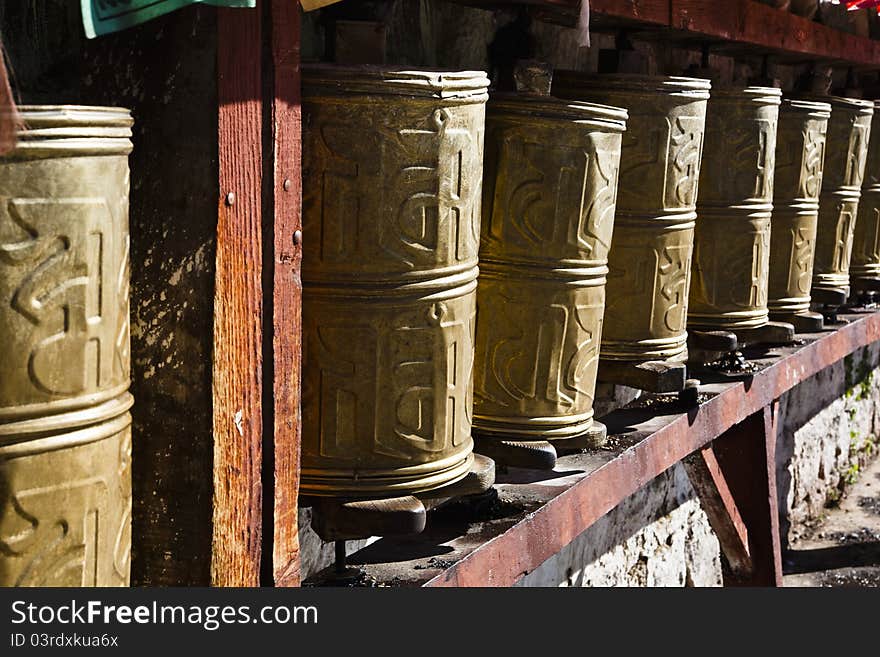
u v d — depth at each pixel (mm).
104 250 1422
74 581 1433
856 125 4543
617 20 3016
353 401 1985
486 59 3053
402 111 1916
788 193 4062
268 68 1741
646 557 4656
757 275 3641
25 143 1323
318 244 1938
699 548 5207
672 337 3076
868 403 7801
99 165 1407
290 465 1860
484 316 2477
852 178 4590
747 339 3789
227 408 1725
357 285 1946
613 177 2514
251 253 1739
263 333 1782
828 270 4598
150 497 1756
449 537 2314
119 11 1430
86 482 1428
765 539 4074
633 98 2900
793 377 4102
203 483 1717
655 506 4707
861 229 5066
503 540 2326
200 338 1690
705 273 3590
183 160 1680
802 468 6664
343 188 1920
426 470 2047
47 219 1352
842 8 4730
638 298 2994
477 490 2189
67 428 1399
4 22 1793
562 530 2553
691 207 3062
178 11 1663
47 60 1857
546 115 2389
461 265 2043
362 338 1966
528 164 2406
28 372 1356
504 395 2479
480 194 2102
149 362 1732
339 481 2004
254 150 1728
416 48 2746
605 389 3709
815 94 4383
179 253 1695
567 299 2455
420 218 1957
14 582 1378
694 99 2982
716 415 3471
